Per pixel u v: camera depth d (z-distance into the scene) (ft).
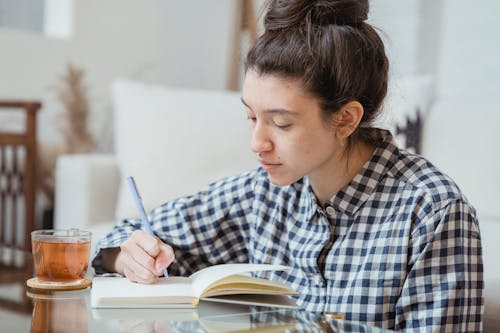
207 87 12.14
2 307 3.24
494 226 6.89
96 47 10.64
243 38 11.90
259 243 4.01
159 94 8.79
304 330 2.83
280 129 3.30
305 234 3.81
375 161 3.62
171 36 11.59
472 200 7.82
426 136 8.52
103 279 3.55
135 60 11.14
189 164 8.32
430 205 3.40
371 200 3.59
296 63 3.21
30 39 9.90
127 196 8.19
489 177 7.84
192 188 8.18
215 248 4.19
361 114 3.43
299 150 3.31
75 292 3.52
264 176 4.08
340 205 3.62
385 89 3.60
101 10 10.67
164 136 8.43
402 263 3.41
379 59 3.53
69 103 10.28
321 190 3.69
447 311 3.26
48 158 10.00
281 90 3.23
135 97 8.75
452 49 10.28
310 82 3.22
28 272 4.14
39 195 10.05
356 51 3.36
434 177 3.51
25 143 8.72
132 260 3.49
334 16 3.40
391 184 3.58
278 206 3.96
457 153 8.16
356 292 3.47
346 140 3.57
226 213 4.13
